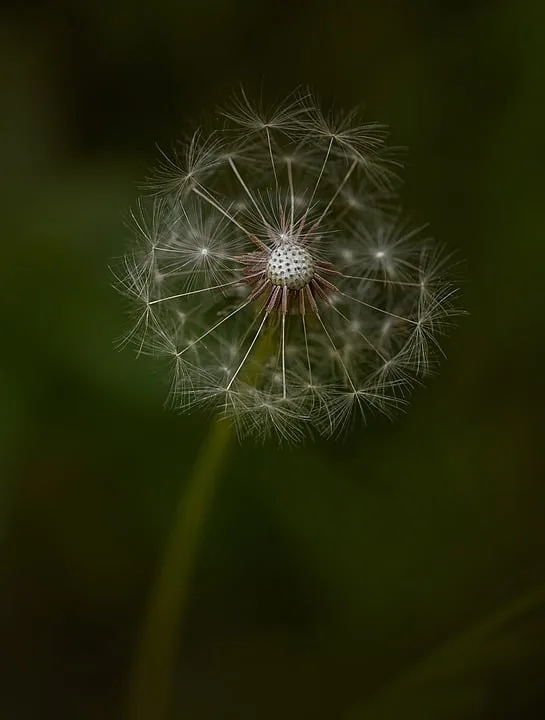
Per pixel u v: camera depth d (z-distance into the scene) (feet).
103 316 0.82
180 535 0.71
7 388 0.81
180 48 0.89
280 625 0.85
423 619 0.84
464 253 0.88
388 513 0.85
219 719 0.85
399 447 0.86
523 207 0.87
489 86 0.89
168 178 0.66
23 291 0.82
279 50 0.90
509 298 0.87
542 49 0.87
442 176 0.89
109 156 0.88
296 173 0.69
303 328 0.66
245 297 0.66
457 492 0.85
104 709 0.86
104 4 0.89
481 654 0.78
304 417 0.65
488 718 0.80
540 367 0.87
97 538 0.84
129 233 0.84
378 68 0.90
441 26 0.89
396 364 0.67
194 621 0.86
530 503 0.86
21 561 0.85
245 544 0.84
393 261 0.69
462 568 0.85
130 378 0.81
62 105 0.89
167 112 0.89
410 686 0.78
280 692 0.85
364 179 0.70
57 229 0.84
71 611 0.86
